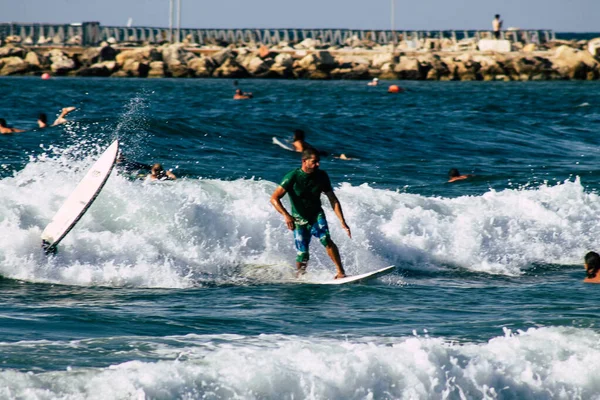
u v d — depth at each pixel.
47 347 22.72
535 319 28.52
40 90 173.00
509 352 22.55
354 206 42.84
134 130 79.69
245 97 160.75
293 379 19.62
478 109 145.25
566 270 40.28
